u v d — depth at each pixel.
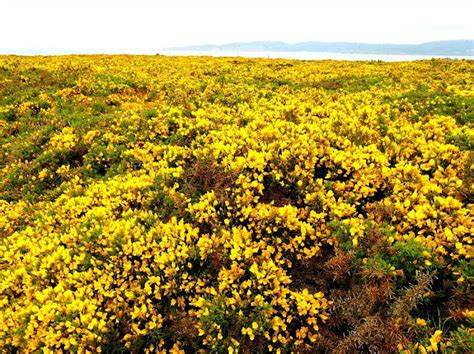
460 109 11.62
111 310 5.28
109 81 20.48
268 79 21.47
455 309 4.73
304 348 4.89
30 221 8.58
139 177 8.35
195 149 8.88
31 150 12.23
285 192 7.00
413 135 8.79
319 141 7.87
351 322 4.82
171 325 5.26
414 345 4.35
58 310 5.21
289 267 5.75
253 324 4.73
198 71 25.22
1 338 5.32
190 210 6.65
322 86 19.11
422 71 22.89
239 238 5.74
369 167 6.97
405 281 5.07
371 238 5.52
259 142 8.05
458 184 6.41
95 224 6.82
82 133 12.02
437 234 5.43
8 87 19.75
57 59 31.81
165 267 5.65
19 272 6.14
